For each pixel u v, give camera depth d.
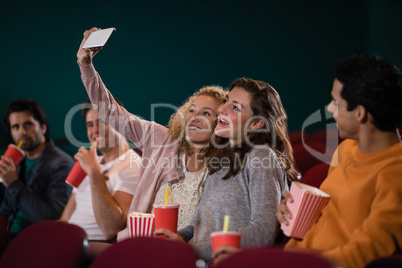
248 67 4.43
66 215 2.90
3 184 3.31
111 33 2.02
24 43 4.57
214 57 4.47
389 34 4.23
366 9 4.24
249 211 1.84
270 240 1.73
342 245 1.52
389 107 1.51
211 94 2.18
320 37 4.32
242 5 4.43
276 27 4.38
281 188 1.88
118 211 2.57
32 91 4.55
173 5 4.50
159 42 4.53
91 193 2.58
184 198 2.10
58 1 4.54
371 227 1.43
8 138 4.32
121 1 4.54
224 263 1.24
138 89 4.54
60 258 1.72
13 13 4.57
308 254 1.16
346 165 1.61
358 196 1.51
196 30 4.49
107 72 4.54
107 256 1.48
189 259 1.36
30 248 1.78
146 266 1.41
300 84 4.35
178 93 4.50
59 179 3.24
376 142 1.55
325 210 1.61
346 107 1.56
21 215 3.26
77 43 4.54
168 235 1.77
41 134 3.39
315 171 1.99
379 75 1.51
